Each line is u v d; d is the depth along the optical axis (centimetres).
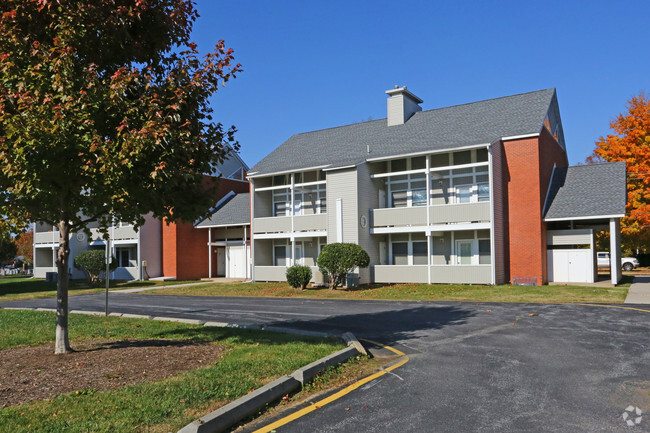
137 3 664
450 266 2297
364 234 2478
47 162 616
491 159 2223
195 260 3491
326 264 2269
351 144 2872
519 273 2284
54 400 545
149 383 613
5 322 1235
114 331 1077
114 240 3538
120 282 3325
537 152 2266
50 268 4019
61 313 802
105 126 677
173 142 660
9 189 677
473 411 560
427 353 874
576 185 2425
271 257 3058
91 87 634
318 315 1426
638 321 1176
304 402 597
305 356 770
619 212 2134
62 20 650
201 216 807
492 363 787
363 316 1383
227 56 754
